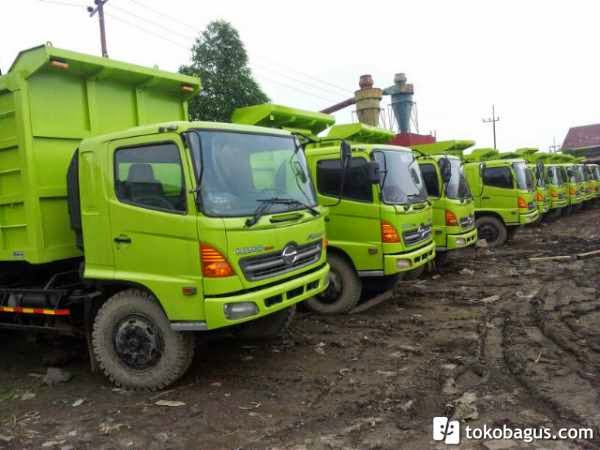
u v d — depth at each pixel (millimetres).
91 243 5227
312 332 6984
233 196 4941
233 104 13922
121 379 5270
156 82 6387
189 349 5109
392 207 7523
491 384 5035
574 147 53344
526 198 14180
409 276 10055
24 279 6184
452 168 11023
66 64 5340
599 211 26000
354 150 7738
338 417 4461
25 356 6590
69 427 4531
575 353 5672
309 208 5746
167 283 4820
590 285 8953
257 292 4879
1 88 5293
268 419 4488
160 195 4844
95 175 5152
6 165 5453
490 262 11984
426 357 5859
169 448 4078
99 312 5336
